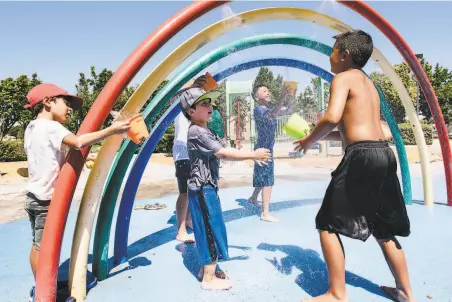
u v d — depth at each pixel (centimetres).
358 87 230
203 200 266
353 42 242
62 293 255
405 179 502
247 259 323
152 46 245
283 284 270
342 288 225
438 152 1619
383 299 241
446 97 4038
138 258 335
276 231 407
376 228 237
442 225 406
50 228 228
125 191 315
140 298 254
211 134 269
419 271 284
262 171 446
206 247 264
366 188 223
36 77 2650
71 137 228
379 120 238
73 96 269
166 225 449
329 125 221
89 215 258
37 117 266
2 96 2434
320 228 232
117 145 259
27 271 314
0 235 436
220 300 248
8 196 806
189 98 278
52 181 250
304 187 701
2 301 256
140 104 270
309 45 374
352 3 354
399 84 469
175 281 282
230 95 1431
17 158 1867
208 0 255
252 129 1402
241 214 488
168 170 1273
